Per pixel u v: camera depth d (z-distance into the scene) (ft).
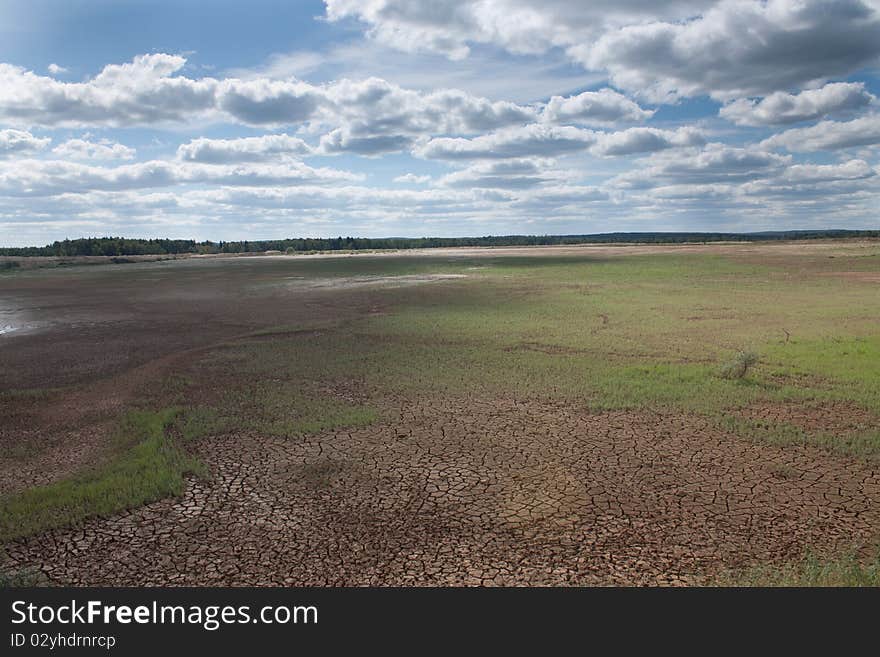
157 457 25.61
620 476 23.52
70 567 17.75
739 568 17.07
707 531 19.22
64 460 26.63
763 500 21.31
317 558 18.03
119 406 34.94
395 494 22.25
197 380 40.73
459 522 20.04
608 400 33.45
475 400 34.37
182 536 19.43
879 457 24.66
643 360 44.68
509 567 17.39
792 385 36.32
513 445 27.09
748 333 54.95
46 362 48.88
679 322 62.69
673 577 16.72
